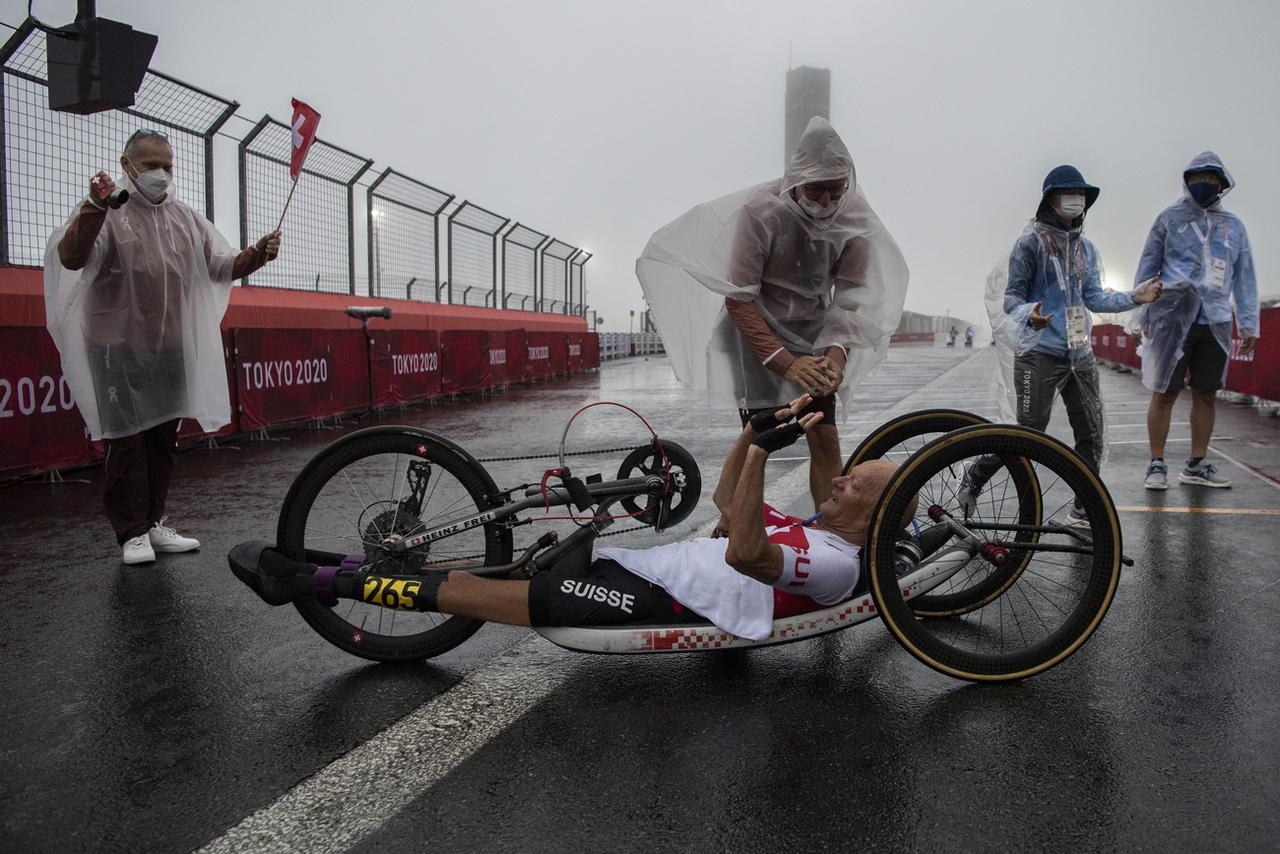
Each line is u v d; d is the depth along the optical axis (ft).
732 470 10.10
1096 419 14.42
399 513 9.26
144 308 13.41
